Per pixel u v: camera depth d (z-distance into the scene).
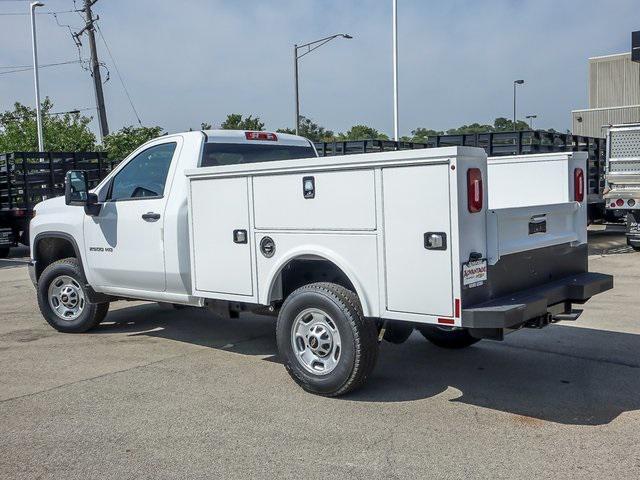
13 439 4.83
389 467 4.25
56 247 8.46
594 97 31.08
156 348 7.34
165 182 6.93
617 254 14.81
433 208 4.80
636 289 10.31
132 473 4.25
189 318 8.90
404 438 4.71
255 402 5.51
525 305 4.86
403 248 4.98
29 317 9.25
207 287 6.37
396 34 21.39
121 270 7.29
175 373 6.37
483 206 4.91
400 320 5.12
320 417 5.14
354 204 5.23
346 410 5.29
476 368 6.38
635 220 14.90
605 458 4.32
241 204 5.99
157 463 4.39
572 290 5.66
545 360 6.60
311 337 5.59
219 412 5.29
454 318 4.78
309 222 5.52
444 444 4.60
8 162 18.14
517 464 4.26
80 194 7.33
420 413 5.20
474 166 4.82
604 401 5.40
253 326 8.40
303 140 8.09
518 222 5.30
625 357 6.64
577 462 4.27
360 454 4.46
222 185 6.12
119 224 7.24
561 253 5.96
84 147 30.73
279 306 6.15
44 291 8.16
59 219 7.96
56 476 4.23
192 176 6.34
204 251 6.34
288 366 5.72
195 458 4.45
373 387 5.84
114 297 7.95
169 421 5.12
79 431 4.96
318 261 5.80
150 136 25.97
